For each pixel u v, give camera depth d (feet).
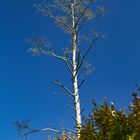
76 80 49.96
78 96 48.52
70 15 57.36
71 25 56.18
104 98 16.38
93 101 16.42
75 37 54.95
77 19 56.24
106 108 16.22
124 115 16.02
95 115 16.35
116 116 16.06
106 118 16.07
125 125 15.83
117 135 15.70
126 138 15.35
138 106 15.80
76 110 47.52
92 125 16.35
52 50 54.90
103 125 16.07
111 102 16.37
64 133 16.97
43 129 45.32
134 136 14.99
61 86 48.42
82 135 16.42
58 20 56.54
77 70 50.34
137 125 15.52
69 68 51.31
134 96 16.02
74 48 54.19
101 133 16.03
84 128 16.46
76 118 47.11
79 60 50.47
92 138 16.15
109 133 15.89
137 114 15.67
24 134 45.06
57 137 17.01
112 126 15.97
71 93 48.65
